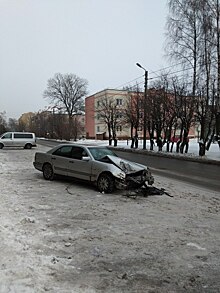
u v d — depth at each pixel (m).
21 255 4.50
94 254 4.72
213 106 23.86
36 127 98.81
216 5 22.42
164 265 4.40
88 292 3.60
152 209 7.52
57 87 78.88
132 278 4.00
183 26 24.61
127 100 44.12
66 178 11.21
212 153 26.41
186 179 13.06
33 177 12.41
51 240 5.23
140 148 36.41
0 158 21.45
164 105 29.58
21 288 3.58
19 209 7.19
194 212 7.30
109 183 9.29
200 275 4.12
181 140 29.62
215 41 22.59
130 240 5.35
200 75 24.12
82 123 91.94
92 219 6.57
